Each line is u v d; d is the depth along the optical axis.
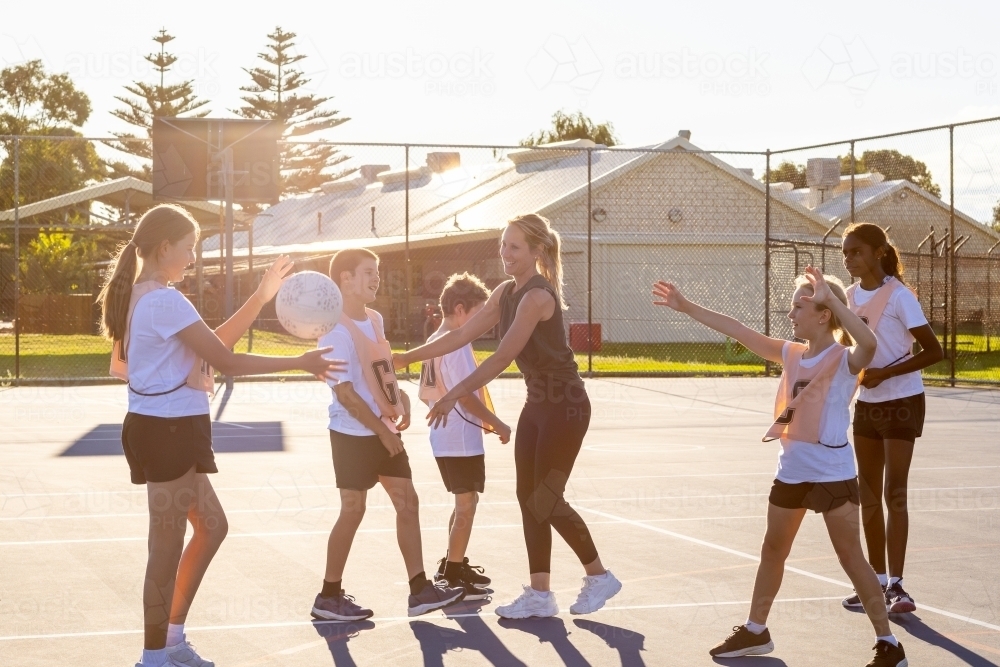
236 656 4.49
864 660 4.48
